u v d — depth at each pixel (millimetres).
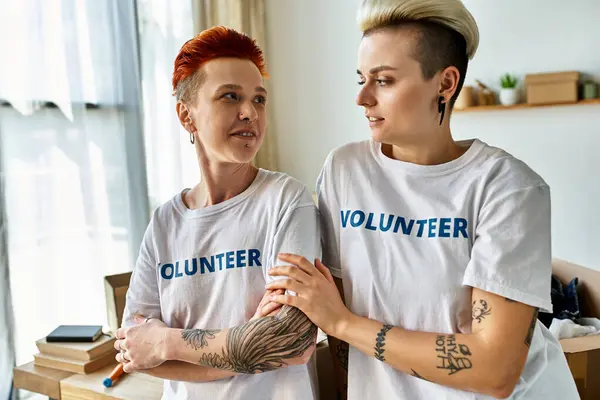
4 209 1862
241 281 925
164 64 2682
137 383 1354
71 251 2176
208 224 967
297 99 3549
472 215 842
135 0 2406
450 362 770
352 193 939
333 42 3371
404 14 790
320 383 1211
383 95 821
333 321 847
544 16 2859
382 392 876
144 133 2498
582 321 1744
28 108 1993
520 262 778
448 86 836
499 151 871
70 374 1421
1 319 1844
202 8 2861
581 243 2934
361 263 900
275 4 3504
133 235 2428
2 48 1901
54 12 2068
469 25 813
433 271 839
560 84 2768
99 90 2271
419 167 878
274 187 958
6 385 1855
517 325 764
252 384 897
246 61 916
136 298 1024
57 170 2111
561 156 2924
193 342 880
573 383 970
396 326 837
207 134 912
